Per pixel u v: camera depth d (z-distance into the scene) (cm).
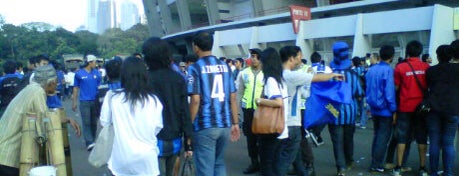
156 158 405
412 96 620
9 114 445
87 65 909
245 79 692
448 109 573
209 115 487
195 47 505
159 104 407
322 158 789
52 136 441
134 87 394
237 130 523
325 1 2978
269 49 493
